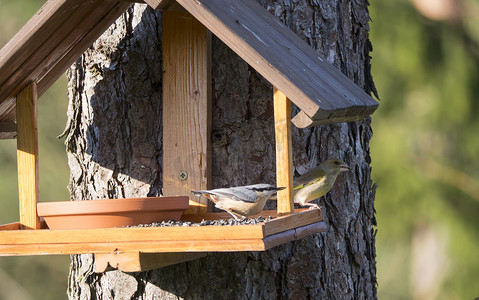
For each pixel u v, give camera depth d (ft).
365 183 32.78
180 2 26.13
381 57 56.44
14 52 26.61
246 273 30.55
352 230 31.91
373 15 56.39
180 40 30.89
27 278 68.64
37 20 26.40
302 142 31.22
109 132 31.83
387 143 56.80
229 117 31.07
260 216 30.12
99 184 31.83
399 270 59.36
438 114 56.08
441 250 56.90
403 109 57.06
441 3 56.39
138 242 25.21
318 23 31.76
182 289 30.83
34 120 29.30
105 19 29.48
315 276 30.76
